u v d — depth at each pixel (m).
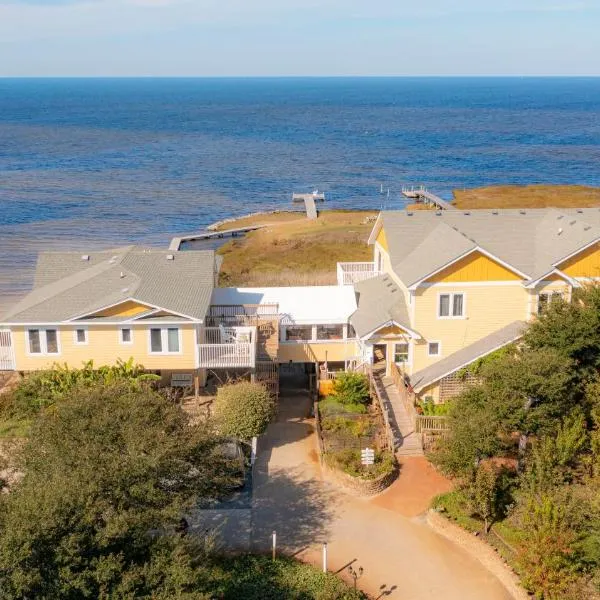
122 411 23.92
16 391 36.56
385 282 43.72
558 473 26.98
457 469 27.83
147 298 36.03
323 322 41.00
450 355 39.41
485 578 25.05
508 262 38.38
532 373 28.97
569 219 41.97
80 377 35.59
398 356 39.78
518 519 27.06
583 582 23.39
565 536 23.27
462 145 193.38
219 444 27.38
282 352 41.22
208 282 40.69
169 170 148.75
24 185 128.25
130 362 36.25
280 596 23.41
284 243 82.12
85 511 18.89
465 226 43.91
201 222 100.75
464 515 28.16
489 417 27.86
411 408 35.66
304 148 187.38
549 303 35.28
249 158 167.75
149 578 18.48
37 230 93.38
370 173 145.75
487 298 38.91
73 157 168.75
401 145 194.38
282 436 35.66
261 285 62.88
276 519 28.45
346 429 35.22
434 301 38.66
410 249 42.75
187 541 20.44
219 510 28.95
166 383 39.22
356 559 26.03
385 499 29.91
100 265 41.53
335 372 40.47
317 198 116.12
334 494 30.31
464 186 130.12
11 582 16.56
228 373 40.62
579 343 31.41
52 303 36.81
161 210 108.62
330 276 66.06
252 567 25.12
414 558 26.12
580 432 28.67
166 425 24.06
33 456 22.77
